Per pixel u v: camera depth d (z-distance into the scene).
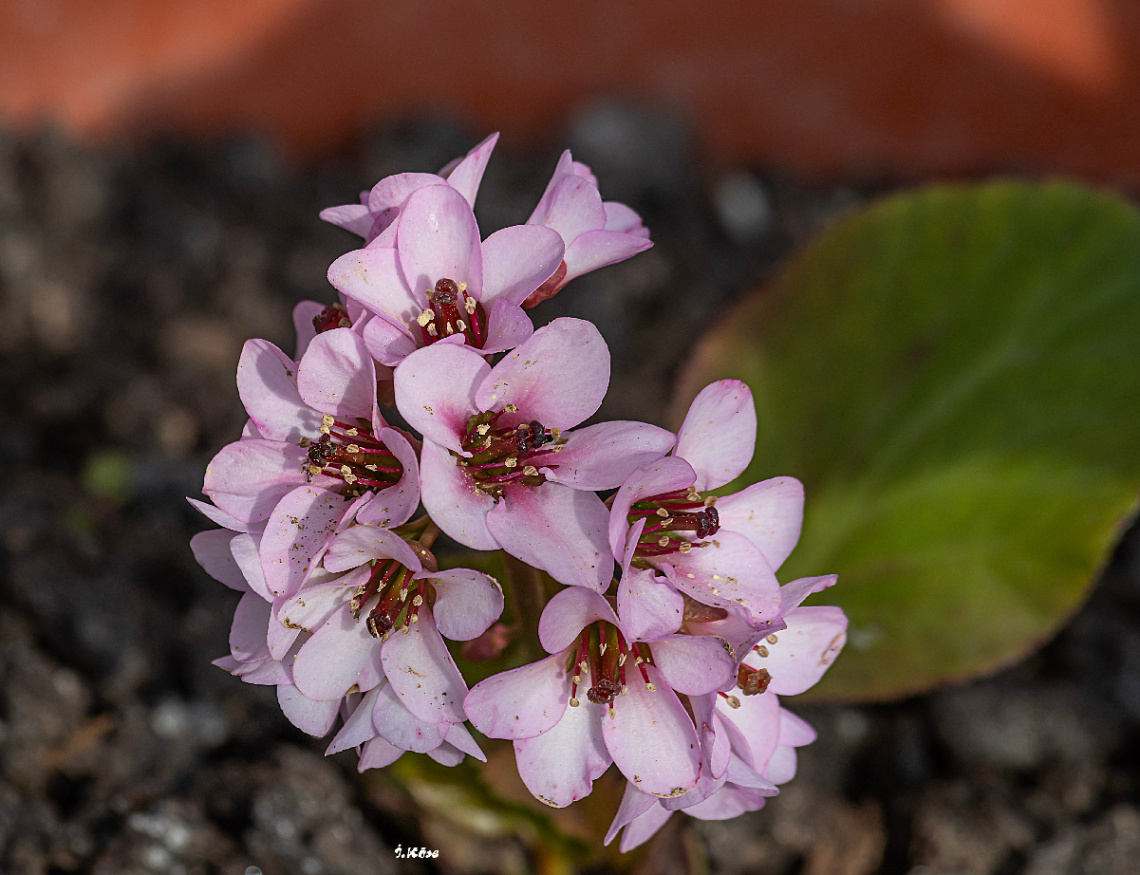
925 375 0.33
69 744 0.34
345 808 0.33
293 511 0.27
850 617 0.33
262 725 0.34
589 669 0.27
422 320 0.27
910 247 0.34
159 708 0.34
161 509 0.38
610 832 0.27
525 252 0.27
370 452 0.27
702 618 0.27
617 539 0.26
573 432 0.27
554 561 0.27
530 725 0.27
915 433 0.33
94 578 0.35
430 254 0.27
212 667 0.35
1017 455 0.33
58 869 0.32
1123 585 0.37
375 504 0.27
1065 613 0.32
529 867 0.34
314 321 0.28
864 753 0.36
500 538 0.27
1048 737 0.35
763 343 0.34
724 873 0.34
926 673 0.32
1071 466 0.32
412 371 0.27
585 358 0.27
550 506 0.27
